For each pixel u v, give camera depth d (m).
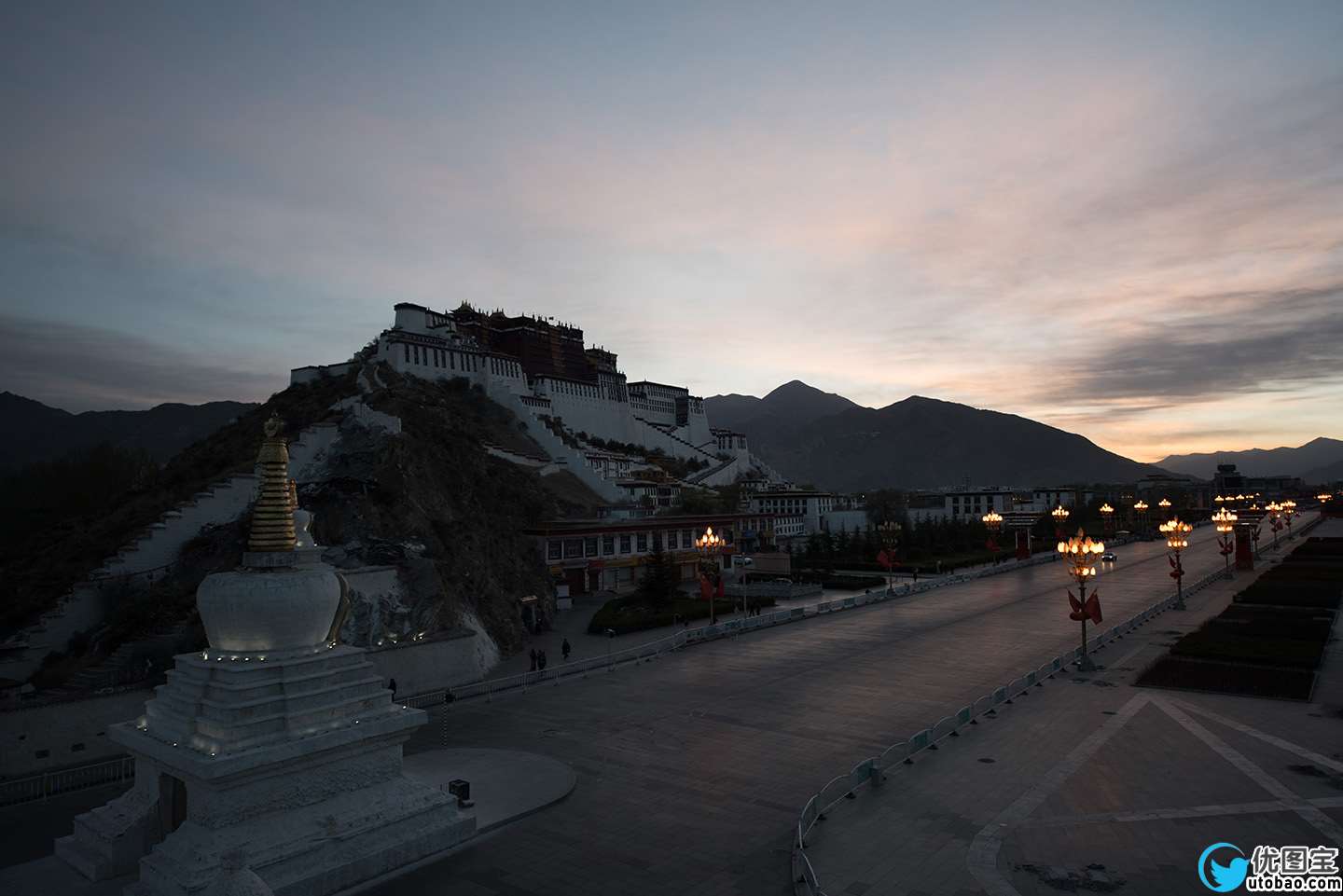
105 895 22.50
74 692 35.66
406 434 69.38
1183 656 49.06
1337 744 32.09
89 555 54.59
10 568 55.38
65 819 28.25
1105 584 88.56
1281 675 43.44
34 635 44.19
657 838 25.27
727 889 21.83
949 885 21.36
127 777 32.72
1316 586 78.44
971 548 129.88
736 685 45.19
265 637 24.39
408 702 42.34
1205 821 24.92
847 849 23.69
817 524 167.62
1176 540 69.62
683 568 94.75
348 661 25.97
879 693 42.78
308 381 111.75
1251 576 91.62
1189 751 31.59
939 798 27.41
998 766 30.34
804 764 31.83
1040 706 38.69
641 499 114.94
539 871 23.23
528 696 43.56
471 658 48.16
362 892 22.16
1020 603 75.56
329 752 23.92
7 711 31.88
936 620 66.88
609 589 85.31
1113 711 37.41
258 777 22.58
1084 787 28.02
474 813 26.69
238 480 56.78
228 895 15.27
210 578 24.92
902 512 161.88
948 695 42.12
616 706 41.22
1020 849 23.33
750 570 101.38
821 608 72.75
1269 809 25.73
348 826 23.56
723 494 144.38
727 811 27.25
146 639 43.06
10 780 30.91
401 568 51.34
